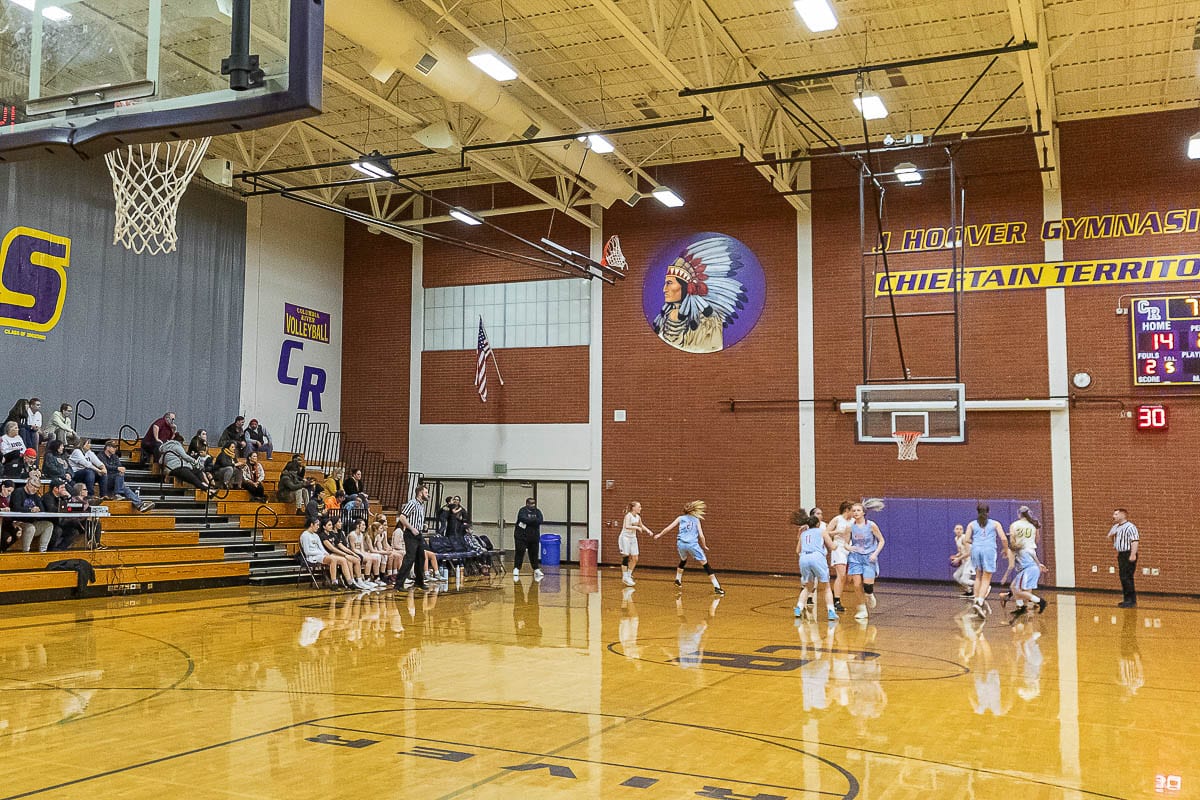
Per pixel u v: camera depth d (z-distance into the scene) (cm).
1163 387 1858
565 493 2319
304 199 1933
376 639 1093
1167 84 1773
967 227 2005
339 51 1634
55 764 563
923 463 2009
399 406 2484
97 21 635
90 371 1898
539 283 2372
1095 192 1927
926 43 1603
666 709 731
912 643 1112
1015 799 510
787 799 505
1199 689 841
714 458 2173
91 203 1916
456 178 2364
